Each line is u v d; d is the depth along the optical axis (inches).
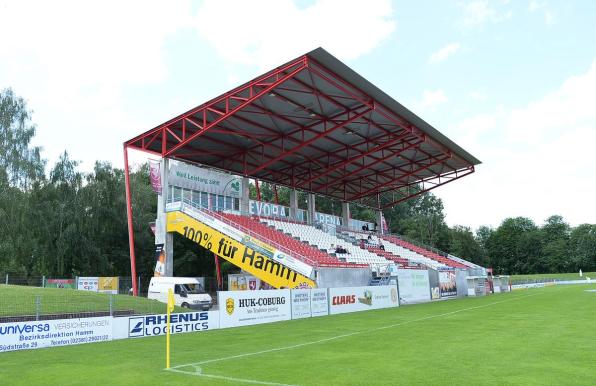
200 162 1898.4
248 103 1299.2
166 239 1512.1
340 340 644.7
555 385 347.9
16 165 1979.6
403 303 1505.9
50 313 839.1
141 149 1622.8
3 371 461.7
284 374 413.1
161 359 514.9
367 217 3998.5
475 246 4468.5
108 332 706.8
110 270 2308.1
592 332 644.7
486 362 443.2
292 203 2165.4
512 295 1865.2
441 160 2075.5
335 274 1341.0
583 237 5103.3
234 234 1378.0
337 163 2112.5
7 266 2014.0
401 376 391.5
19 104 2071.9
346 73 1220.5
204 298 1229.7
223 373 425.4
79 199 2176.4
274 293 975.0
